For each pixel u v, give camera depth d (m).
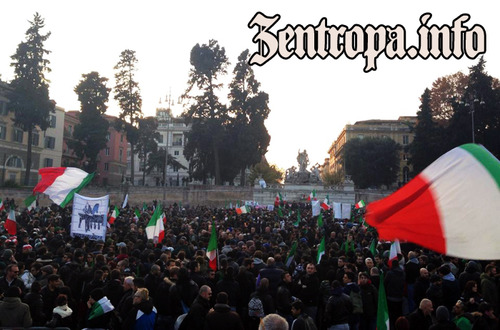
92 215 15.45
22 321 7.70
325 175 97.38
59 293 8.96
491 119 60.31
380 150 85.00
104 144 68.88
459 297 10.62
